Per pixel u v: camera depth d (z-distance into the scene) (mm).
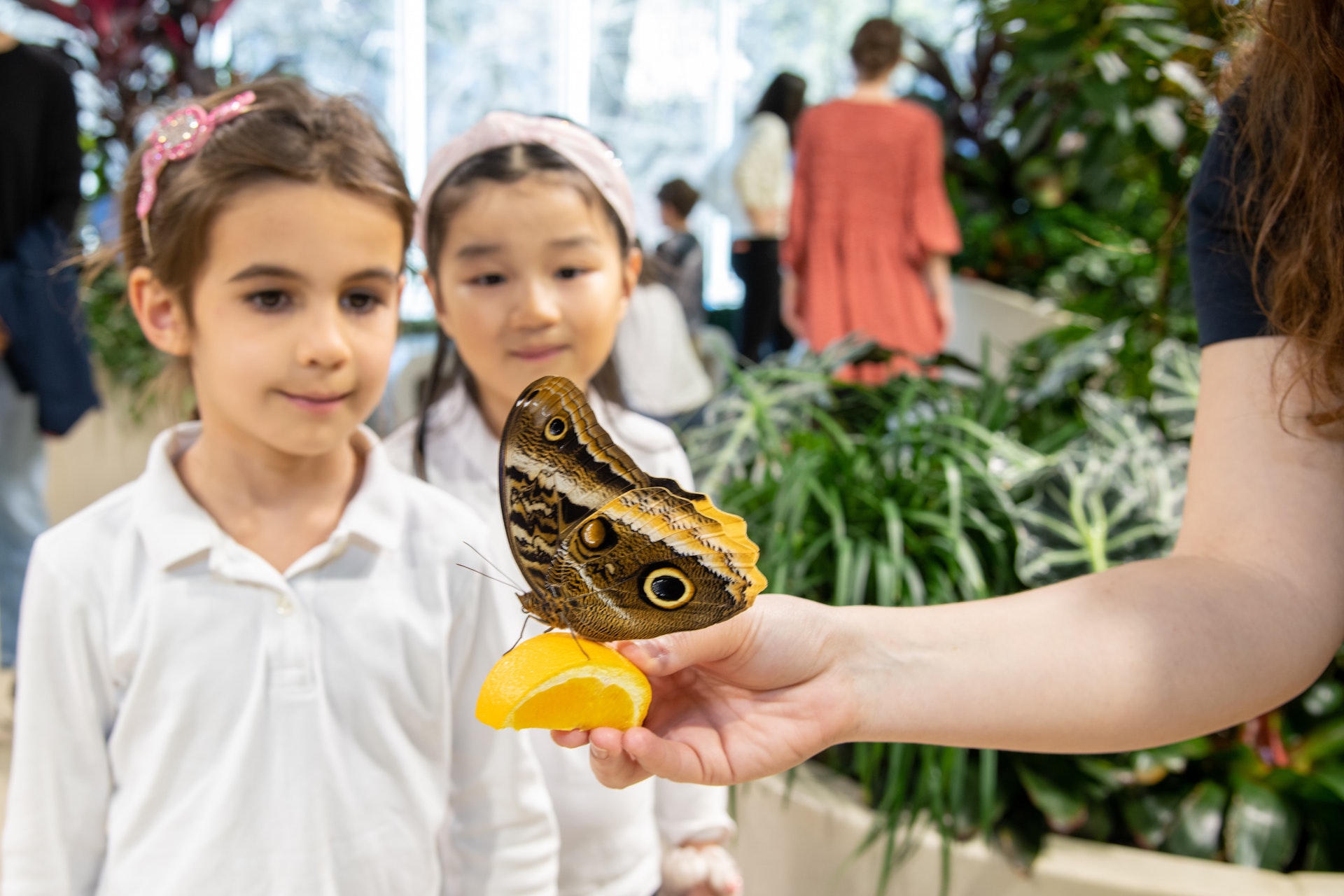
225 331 598
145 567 603
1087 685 495
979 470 970
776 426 1159
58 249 1416
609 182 790
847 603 869
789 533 918
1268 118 520
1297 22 503
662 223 2430
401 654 618
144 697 587
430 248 790
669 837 747
